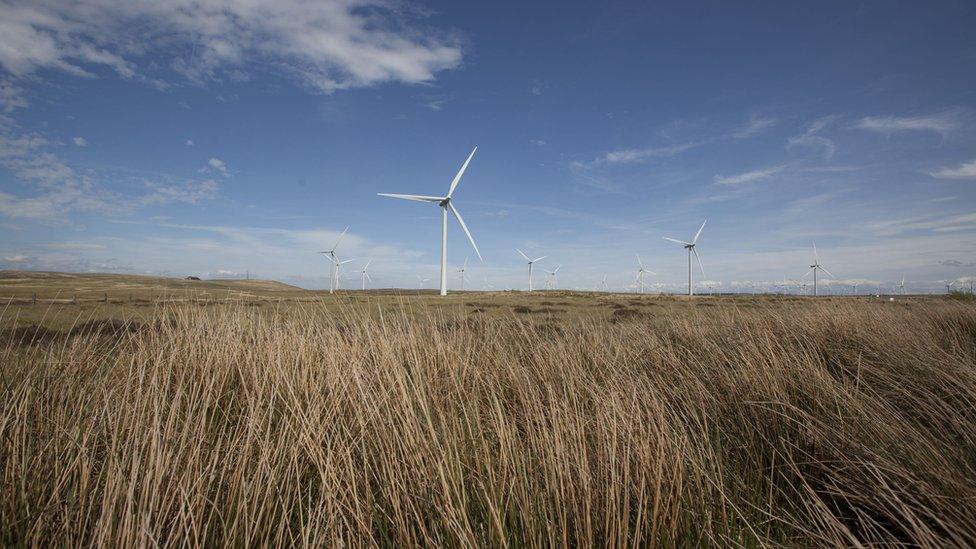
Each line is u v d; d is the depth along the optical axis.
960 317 10.48
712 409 5.04
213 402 4.68
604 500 3.03
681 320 10.12
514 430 3.85
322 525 2.93
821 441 4.06
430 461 3.27
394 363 4.64
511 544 2.82
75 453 3.38
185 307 7.57
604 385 5.41
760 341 6.98
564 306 28.08
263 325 7.12
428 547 2.70
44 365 4.93
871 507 3.27
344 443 3.46
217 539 2.74
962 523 2.77
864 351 7.23
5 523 2.58
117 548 2.38
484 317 9.85
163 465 2.97
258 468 3.09
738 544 2.92
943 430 4.22
